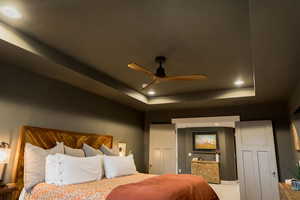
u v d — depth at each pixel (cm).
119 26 236
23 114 306
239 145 475
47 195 252
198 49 285
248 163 459
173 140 561
